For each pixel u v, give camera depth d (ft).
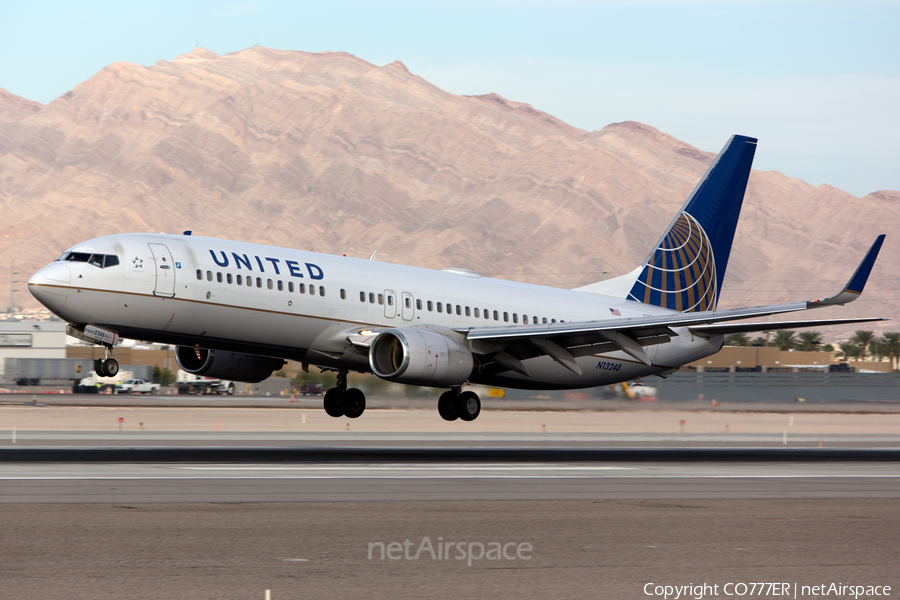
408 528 184.65
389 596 137.08
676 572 154.81
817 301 385.91
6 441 400.67
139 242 368.27
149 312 363.76
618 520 199.31
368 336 403.75
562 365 449.06
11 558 153.38
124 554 157.17
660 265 510.99
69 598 131.75
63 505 204.74
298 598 134.62
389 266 433.48
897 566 162.71
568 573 152.46
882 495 253.85
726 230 521.65
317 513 200.23
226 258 381.40
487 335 405.59
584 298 490.08
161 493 227.20
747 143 522.47
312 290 396.37
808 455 408.67
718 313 403.95
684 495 244.22
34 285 346.95
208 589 137.39
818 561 165.07
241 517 192.95
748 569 157.99
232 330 382.83
